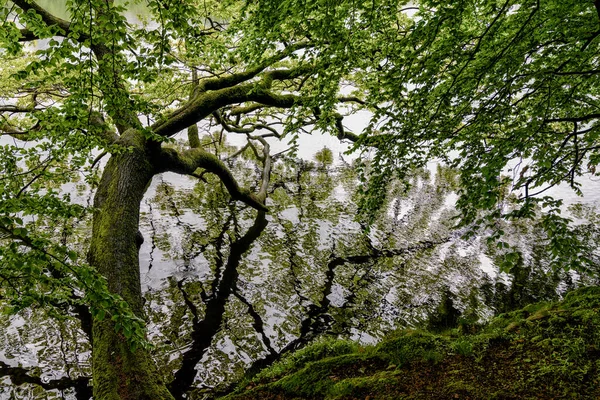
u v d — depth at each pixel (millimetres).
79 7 3332
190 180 22109
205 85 11523
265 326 9820
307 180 23625
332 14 5340
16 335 8781
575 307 5660
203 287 11523
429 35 5344
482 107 6102
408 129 6062
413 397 4418
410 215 18125
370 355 5473
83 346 8617
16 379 7477
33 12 3193
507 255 4023
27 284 3410
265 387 5266
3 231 3094
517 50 5809
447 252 14312
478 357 4988
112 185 9117
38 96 13828
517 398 4145
